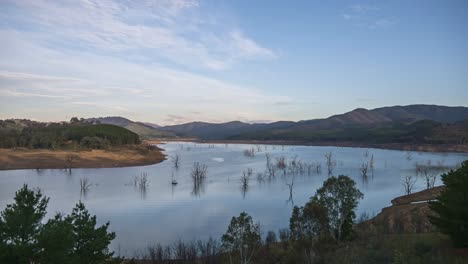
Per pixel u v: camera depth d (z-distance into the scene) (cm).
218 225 6144
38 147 18750
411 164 15462
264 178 11562
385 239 3569
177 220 6494
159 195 8931
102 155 17400
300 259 3581
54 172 13450
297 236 4025
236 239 3625
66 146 19250
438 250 2561
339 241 4059
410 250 2631
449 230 2592
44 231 1762
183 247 4534
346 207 4206
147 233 5684
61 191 9412
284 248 4034
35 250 1695
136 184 10525
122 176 12406
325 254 3544
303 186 10144
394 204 7531
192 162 17588
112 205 7762
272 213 6956
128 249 4900
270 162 16712
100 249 2088
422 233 3731
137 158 17900
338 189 4275
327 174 12569
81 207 2336
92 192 9344
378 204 7575
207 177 12006
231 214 6931
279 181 11081
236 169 14312
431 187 9188
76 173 13275
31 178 11831
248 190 9562
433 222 2731
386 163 15925
